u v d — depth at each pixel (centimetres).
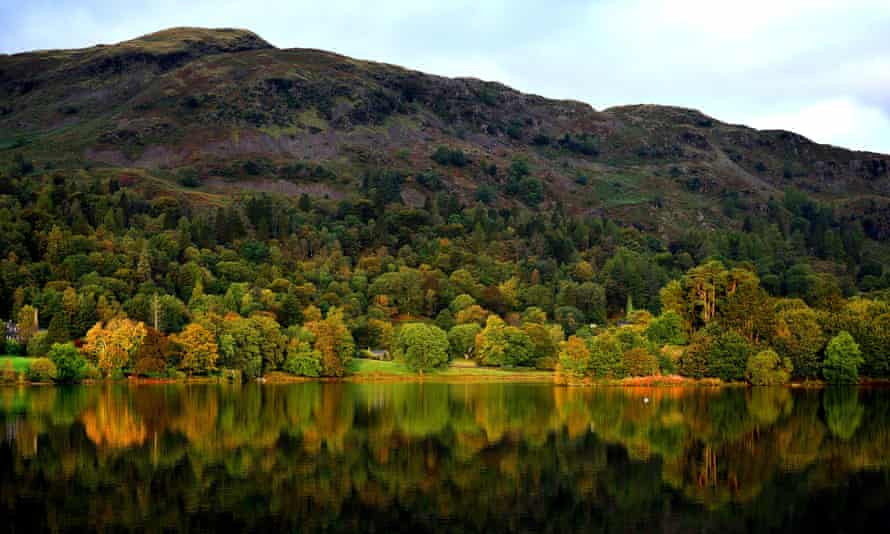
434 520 7238
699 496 8075
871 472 9069
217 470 8875
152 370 17062
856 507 7688
